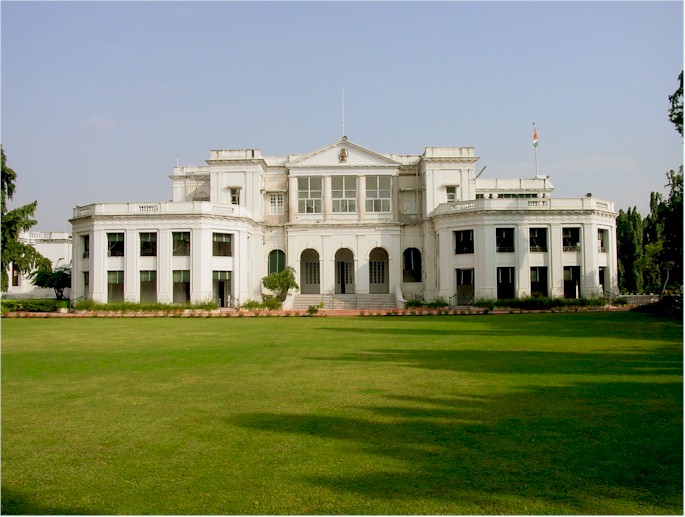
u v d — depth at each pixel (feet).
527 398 37.09
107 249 148.66
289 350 62.44
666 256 114.73
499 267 144.25
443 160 168.25
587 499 21.43
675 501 21.17
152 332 86.22
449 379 43.86
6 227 138.31
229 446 28.17
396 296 157.58
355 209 170.81
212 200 169.07
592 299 132.67
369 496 21.89
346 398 37.93
